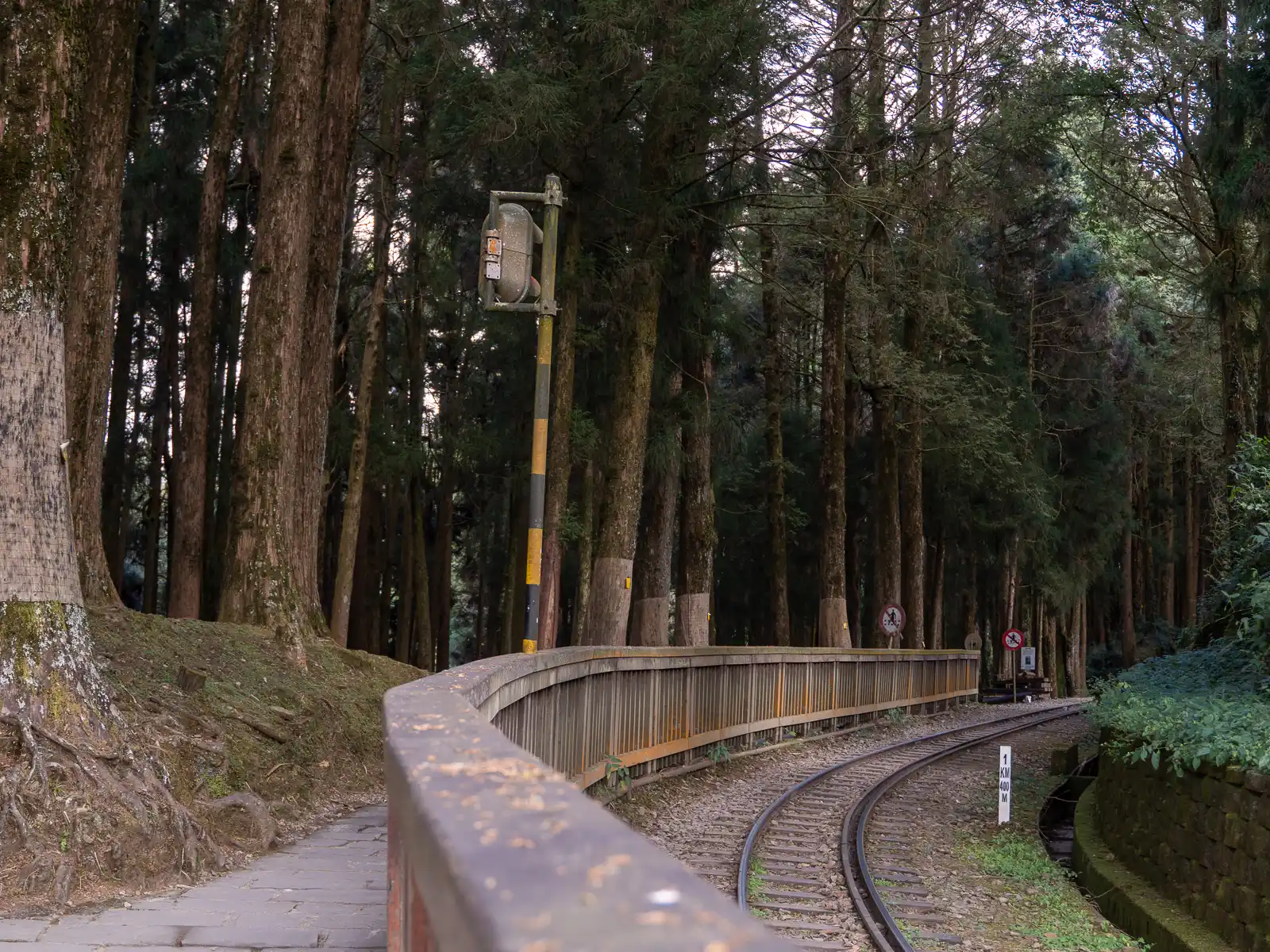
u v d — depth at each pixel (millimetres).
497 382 31594
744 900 9148
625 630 19078
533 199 11453
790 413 41844
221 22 28688
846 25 19938
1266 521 13828
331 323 16781
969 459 34531
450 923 874
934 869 11219
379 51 27781
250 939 5805
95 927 6000
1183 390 41688
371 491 32219
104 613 11734
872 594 46250
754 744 19000
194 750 9195
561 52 20281
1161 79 23375
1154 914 9250
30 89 8133
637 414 19641
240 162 28500
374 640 32406
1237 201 20297
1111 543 43312
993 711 34125
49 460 8039
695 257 23688
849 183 22094
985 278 41531
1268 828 7840
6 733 7312
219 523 29812
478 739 1782
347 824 9672
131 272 27438
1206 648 17000
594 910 656
